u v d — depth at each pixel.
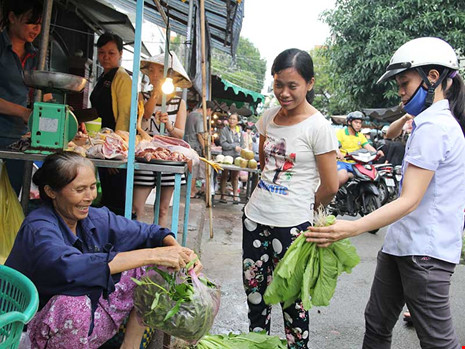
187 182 3.71
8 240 2.85
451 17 12.75
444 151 1.94
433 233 2.03
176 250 2.08
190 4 5.43
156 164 2.77
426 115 2.03
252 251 2.54
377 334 2.35
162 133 4.32
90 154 2.75
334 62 14.73
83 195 2.05
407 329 3.59
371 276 4.83
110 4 7.52
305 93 2.28
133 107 2.67
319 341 3.28
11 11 3.28
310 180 2.40
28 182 3.33
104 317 2.17
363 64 13.73
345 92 15.24
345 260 2.10
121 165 2.74
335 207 7.60
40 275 1.96
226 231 6.14
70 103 7.78
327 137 2.29
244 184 12.27
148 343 2.68
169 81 4.04
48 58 6.78
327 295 2.10
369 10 13.86
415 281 2.05
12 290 1.40
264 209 2.45
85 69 7.88
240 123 11.97
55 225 2.06
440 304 2.04
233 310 3.61
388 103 13.98
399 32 12.94
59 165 2.00
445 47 2.06
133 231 2.38
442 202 2.02
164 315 1.96
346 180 7.24
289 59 2.20
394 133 2.87
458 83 2.11
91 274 1.93
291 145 2.36
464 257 5.79
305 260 2.10
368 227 1.92
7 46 3.30
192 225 5.80
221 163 8.07
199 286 2.04
